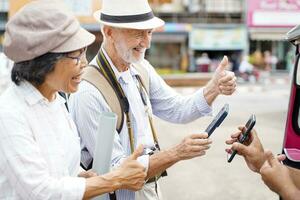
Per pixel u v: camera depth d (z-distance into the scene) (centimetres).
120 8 233
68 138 192
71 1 1750
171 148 215
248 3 2691
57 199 168
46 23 168
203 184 577
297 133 256
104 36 245
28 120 175
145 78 266
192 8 2794
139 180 182
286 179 180
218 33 2745
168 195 538
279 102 1491
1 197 173
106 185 176
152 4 2778
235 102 1474
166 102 278
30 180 166
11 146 166
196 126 996
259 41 2759
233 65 2703
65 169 187
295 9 2672
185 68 2698
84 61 186
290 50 2716
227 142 224
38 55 169
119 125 240
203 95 264
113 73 243
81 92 237
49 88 183
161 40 2748
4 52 173
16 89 179
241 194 539
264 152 191
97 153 193
